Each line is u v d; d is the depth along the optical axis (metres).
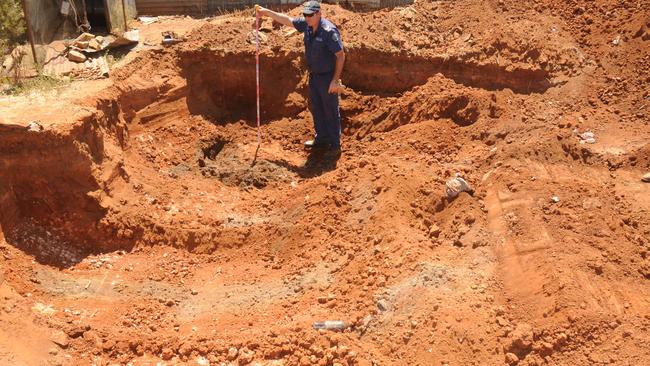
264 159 8.50
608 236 5.97
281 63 9.19
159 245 7.12
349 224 6.89
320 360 5.25
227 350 5.50
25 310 5.79
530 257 5.82
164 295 6.43
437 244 6.35
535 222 6.15
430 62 8.85
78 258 6.86
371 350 5.32
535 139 7.36
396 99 8.86
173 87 8.93
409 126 8.31
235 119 9.31
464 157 7.56
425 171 7.24
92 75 8.43
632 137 7.46
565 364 4.95
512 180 6.73
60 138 6.73
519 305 5.49
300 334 5.51
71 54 8.80
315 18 7.57
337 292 6.08
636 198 6.59
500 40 8.71
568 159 7.16
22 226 6.79
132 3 10.70
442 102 8.23
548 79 8.41
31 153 6.71
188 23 10.08
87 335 5.62
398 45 8.98
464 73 8.74
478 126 7.92
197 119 8.95
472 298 5.57
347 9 10.89
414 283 5.78
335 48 7.68
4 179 6.69
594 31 8.86
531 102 8.18
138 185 7.62
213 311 6.18
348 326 5.58
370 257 6.32
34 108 7.22
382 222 6.60
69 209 6.96
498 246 6.10
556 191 6.49
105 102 7.90
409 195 6.84
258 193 8.00
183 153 8.52
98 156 7.26
